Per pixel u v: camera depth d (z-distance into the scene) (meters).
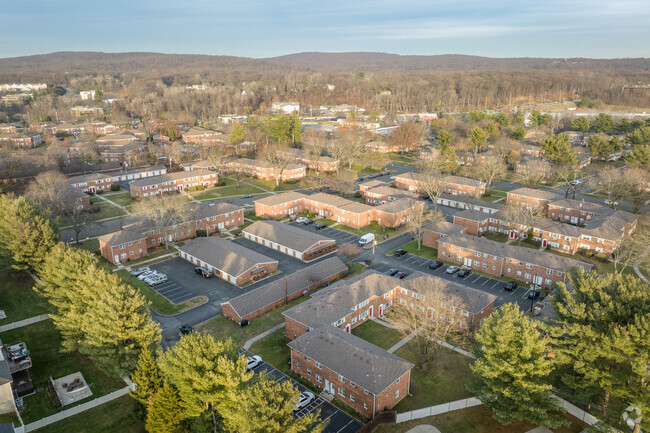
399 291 73.38
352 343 55.09
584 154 180.62
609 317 45.19
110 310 50.62
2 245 78.25
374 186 136.50
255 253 89.25
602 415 44.22
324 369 53.69
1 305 74.19
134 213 108.19
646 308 43.75
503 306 49.44
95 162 175.88
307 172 169.25
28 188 121.38
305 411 50.44
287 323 64.62
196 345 42.28
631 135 189.38
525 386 44.47
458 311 65.12
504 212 103.81
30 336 65.44
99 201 131.62
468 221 108.12
